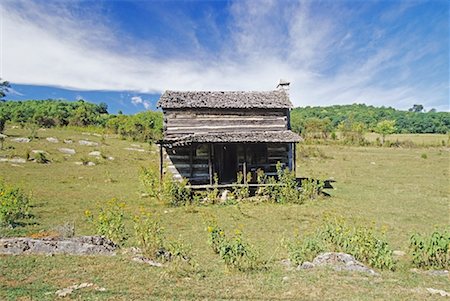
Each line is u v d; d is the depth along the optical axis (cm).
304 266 921
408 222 1616
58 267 845
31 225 1323
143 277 808
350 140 6162
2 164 2891
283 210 1836
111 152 4094
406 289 782
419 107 14900
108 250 988
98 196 2069
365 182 2839
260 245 1190
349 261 939
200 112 2395
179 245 1039
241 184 2119
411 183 2803
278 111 2505
